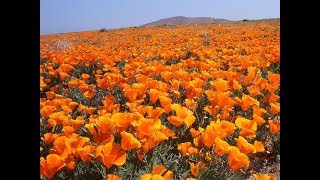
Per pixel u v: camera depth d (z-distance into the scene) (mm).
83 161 2508
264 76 6852
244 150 2307
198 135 2965
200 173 2426
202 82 4062
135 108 3344
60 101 3576
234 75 4867
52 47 13914
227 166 2781
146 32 27688
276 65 7773
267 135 4043
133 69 5910
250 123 2740
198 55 9102
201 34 20219
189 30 25938
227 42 13586
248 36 16328
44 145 3234
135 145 2195
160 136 2441
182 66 6742
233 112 4305
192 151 2678
